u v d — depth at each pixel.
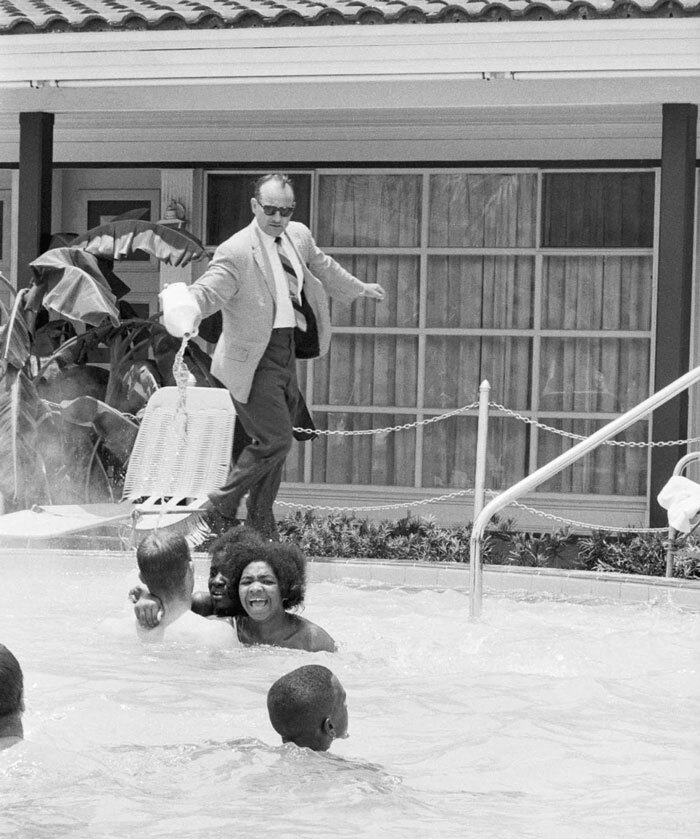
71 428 16.27
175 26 16.52
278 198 12.20
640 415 10.24
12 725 5.51
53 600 11.12
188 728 6.39
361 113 18.61
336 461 18.91
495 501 10.47
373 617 10.60
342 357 18.92
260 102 17.31
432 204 18.64
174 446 13.40
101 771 5.18
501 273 18.48
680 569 14.02
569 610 11.30
